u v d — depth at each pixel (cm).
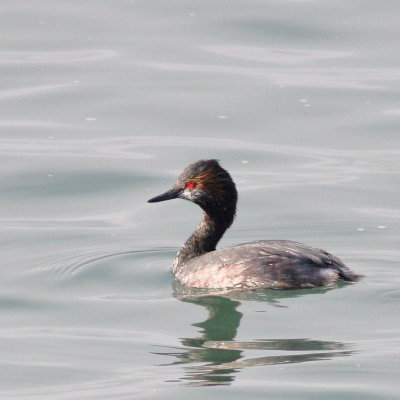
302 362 1288
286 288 1508
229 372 1269
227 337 1370
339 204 1922
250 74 2441
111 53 2545
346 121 2256
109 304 1515
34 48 2577
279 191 1981
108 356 1335
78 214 1917
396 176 2030
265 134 2214
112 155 2131
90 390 1234
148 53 2547
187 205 1975
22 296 1549
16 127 2250
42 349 1362
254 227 1844
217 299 1516
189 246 1658
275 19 2673
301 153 2138
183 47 2575
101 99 2355
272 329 1393
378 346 1327
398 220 1845
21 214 1912
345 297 1478
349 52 2534
